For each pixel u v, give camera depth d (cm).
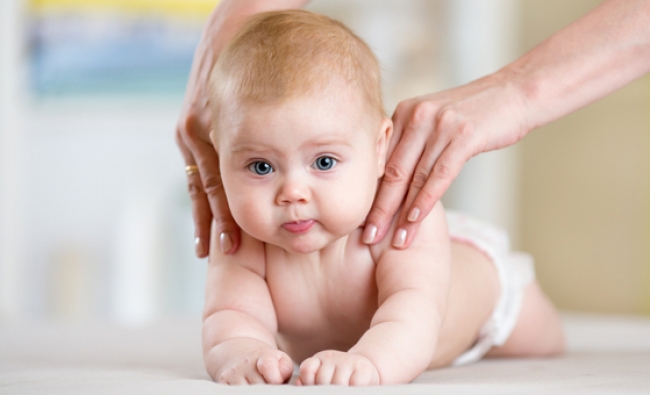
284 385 85
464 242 145
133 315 389
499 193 375
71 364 135
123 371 109
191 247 396
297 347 118
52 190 404
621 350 173
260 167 95
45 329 232
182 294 393
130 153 407
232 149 96
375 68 105
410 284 104
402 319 98
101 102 406
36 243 402
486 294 138
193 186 129
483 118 116
